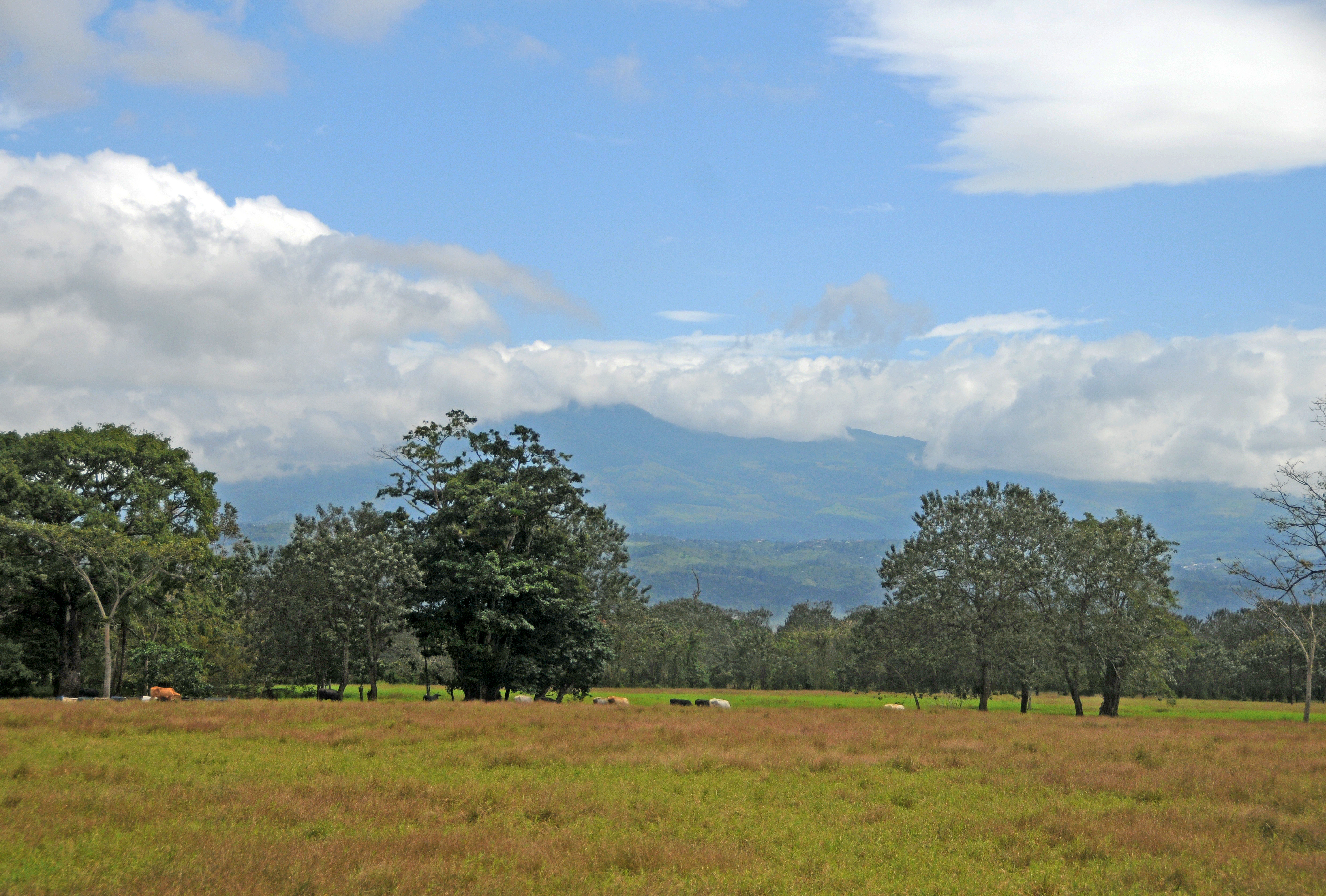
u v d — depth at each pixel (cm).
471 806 1432
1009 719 4459
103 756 1969
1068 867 1165
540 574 5466
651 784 1736
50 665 5812
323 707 3656
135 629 5962
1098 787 1845
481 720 3117
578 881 1005
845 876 1074
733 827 1353
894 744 2675
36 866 1012
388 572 5388
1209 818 1469
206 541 5822
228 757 1986
